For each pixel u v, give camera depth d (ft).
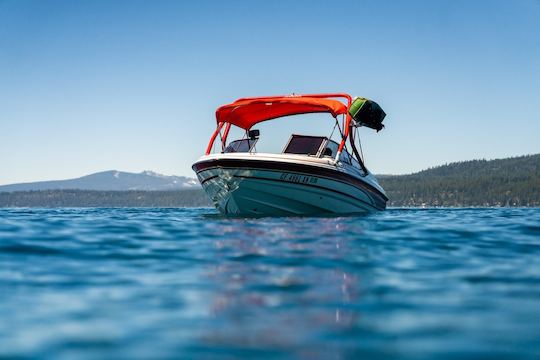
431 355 10.85
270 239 29.35
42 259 22.62
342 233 32.60
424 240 29.71
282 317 13.56
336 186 51.21
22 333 12.19
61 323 12.98
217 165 48.34
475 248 26.81
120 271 19.83
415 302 15.16
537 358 10.69
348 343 11.55
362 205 57.11
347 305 14.75
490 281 18.17
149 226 37.91
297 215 50.78
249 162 47.32
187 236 30.94
